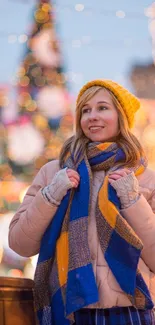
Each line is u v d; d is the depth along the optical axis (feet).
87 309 10.52
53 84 28.35
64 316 10.54
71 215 10.81
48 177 11.60
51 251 10.78
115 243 10.52
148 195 11.24
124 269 10.43
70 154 11.48
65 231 10.77
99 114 11.40
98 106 11.48
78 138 11.56
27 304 10.69
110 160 11.18
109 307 10.44
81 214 10.74
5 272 25.90
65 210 10.87
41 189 10.98
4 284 10.35
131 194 10.72
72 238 10.62
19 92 28.17
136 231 10.77
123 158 11.27
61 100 27.91
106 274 10.50
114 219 10.53
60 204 10.89
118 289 10.47
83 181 10.93
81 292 10.23
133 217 10.73
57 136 27.68
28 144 27.43
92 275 10.36
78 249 10.52
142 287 10.53
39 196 10.85
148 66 35.47
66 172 10.85
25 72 28.55
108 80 11.68
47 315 10.69
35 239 11.04
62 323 10.57
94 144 11.30
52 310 10.74
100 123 11.39
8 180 27.25
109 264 10.49
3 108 27.68
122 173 10.80
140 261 10.92
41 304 10.86
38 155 27.63
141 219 10.72
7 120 27.55
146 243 10.74
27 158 27.53
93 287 10.26
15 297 10.49
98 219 10.71
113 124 11.46
